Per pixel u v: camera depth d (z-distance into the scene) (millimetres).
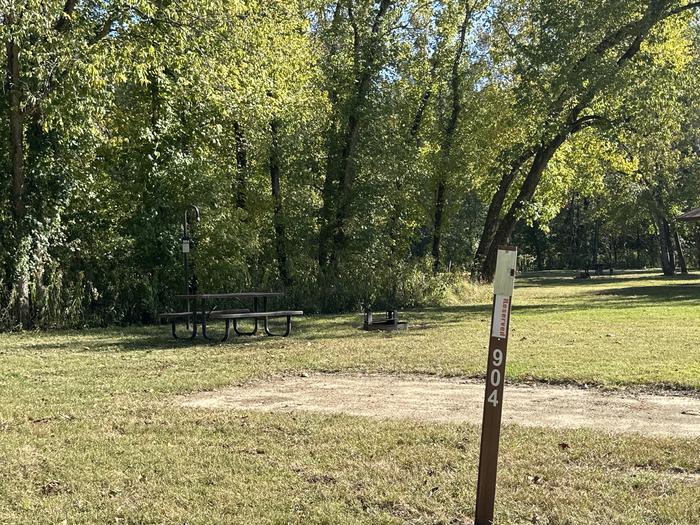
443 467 5469
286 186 25453
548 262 78562
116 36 17797
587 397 8133
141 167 20750
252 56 19844
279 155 24703
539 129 25094
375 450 5906
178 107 21344
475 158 29922
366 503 4727
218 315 14047
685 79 24531
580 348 11750
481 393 8477
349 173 25594
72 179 19156
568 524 4367
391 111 26109
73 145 19500
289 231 24953
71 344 14094
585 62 22656
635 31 23250
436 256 32156
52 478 5270
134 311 19453
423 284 24562
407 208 29953
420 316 19906
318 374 10047
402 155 26750
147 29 17750
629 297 26219
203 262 20891
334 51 26562
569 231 77125
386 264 25141
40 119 18375
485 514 4203
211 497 4848
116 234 20250
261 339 14625
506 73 29578
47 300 17656
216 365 10820
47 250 18750
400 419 7055
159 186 20656
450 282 26219
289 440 6266
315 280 23078
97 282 19000
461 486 5023
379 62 25312
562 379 9062
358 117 25188
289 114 23953
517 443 6082
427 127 30906
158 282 19953
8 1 15016
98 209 20438
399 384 9172
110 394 8492
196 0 17906
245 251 22000
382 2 26062
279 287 22266
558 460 5625
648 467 5484
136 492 4973
